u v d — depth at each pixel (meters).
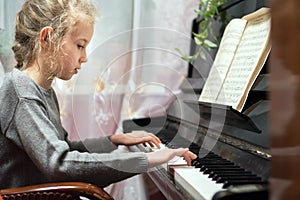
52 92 1.22
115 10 1.86
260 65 1.06
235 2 1.48
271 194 0.56
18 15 1.19
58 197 0.95
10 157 1.09
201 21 1.75
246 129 1.05
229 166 0.94
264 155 0.89
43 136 1.00
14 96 1.04
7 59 1.67
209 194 0.76
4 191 0.95
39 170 1.10
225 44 1.30
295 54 0.52
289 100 0.53
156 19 1.93
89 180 1.00
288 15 0.53
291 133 0.52
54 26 1.11
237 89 1.11
